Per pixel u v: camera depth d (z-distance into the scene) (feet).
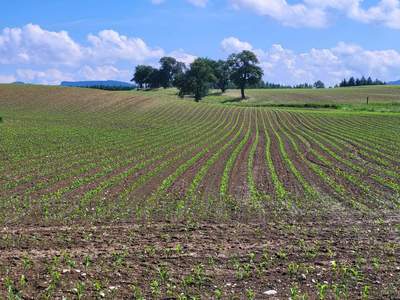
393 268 36.60
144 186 72.84
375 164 98.84
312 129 188.55
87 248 41.29
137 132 167.43
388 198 65.21
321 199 64.23
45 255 39.06
